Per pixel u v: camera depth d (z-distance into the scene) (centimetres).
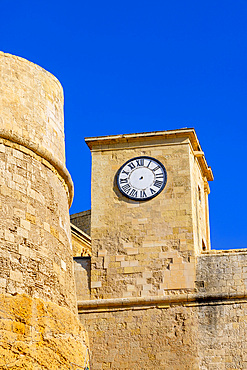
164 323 3027
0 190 2059
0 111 2178
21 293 1981
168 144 3359
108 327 3052
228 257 3119
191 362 2934
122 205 3288
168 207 3250
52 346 2000
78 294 3153
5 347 1867
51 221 2205
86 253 3703
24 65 2319
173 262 3147
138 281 3142
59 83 2481
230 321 2983
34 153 2219
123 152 3381
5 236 2009
